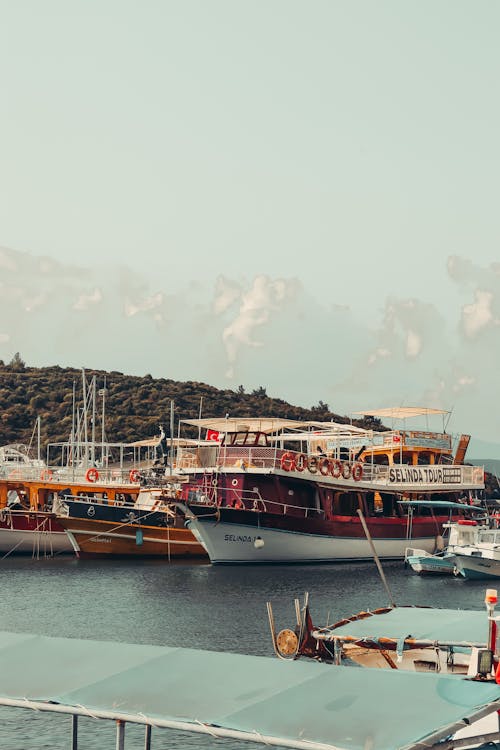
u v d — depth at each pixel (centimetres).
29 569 7275
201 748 2711
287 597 5606
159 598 5581
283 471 7469
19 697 1775
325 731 1572
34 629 4559
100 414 17788
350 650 2928
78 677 1858
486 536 7044
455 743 1795
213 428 8244
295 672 1830
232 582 6362
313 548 7638
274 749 2703
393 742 1524
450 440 9612
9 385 19088
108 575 6831
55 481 9131
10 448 11206
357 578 6656
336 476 7794
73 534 8006
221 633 4406
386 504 8531
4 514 8344
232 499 7581
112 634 4419
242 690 1756
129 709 1700
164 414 18312
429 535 8519
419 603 5366
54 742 2734
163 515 8131
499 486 14525
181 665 1894
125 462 14675
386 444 9194
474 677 2319
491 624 2380
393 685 1739
